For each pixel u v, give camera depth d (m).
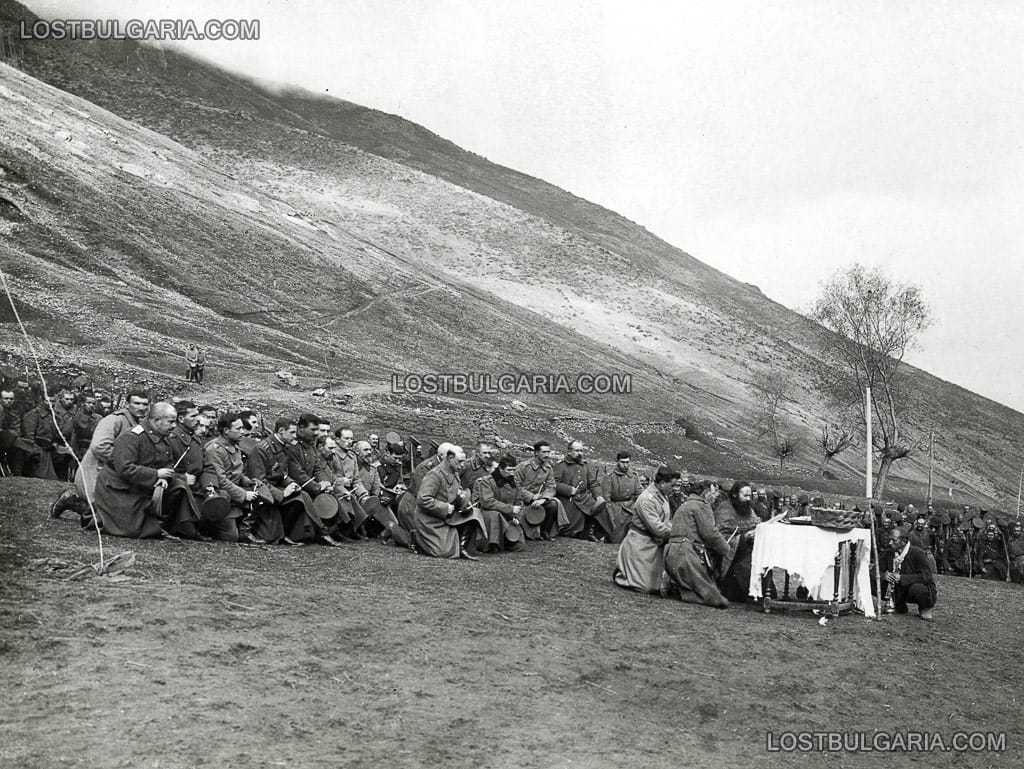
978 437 136.62
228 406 36.34
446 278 110.62
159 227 83.56
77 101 111.38
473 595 10.77
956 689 9.41
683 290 152.75
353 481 15.25
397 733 6.54
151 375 46.31
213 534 12.77
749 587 11.98
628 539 12.56
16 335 49.03
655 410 83.75
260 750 6.00
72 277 66.19
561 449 54.03
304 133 177.25
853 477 84.31
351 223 138.75
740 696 8.34
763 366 122.31
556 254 148.75
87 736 5.91
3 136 86.38
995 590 18.02
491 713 7.14
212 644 7.76
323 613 9.05
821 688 8.86
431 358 79.69
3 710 6.15
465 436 47.19
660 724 7.48
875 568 12.62
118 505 11.66
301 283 86.12
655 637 9.73
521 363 86.56
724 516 13.01
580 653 8.81
